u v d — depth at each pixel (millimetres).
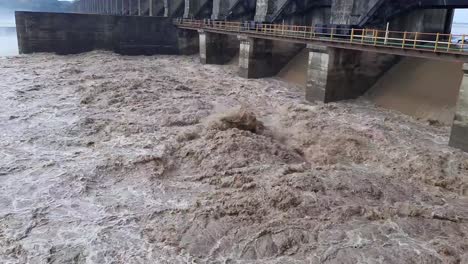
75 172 15570
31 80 31578
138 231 12078
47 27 46531
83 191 14328
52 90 28531
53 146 18344
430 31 31547
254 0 48562
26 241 11492
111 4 97375
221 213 12812
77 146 18500
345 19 29547
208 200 13664
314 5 40156
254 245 11328
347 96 28656
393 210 13062
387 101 27266
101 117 22344
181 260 10812
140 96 26812
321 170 16188
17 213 12875
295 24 40531
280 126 22734
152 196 14188
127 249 11227
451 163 17078
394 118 24125
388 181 15633
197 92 30219
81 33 48656
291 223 12250
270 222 12266
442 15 31844
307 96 28891
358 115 24625
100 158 16953
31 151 17688
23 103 24844
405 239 11664
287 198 13289
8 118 21797
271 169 15977
